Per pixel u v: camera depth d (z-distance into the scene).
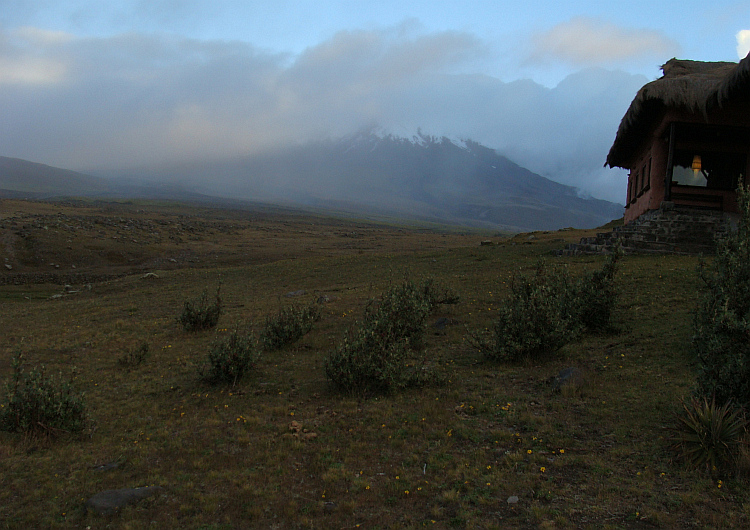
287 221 152.25
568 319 12.87
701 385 7.74
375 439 8.59
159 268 54.31
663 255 24.03
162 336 19.30
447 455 7.72
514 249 34.25
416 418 9.33
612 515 5.86
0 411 10.01
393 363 11.02
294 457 8.13
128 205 177.12
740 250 8.08
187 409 11.10
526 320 12.31
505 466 7.27
